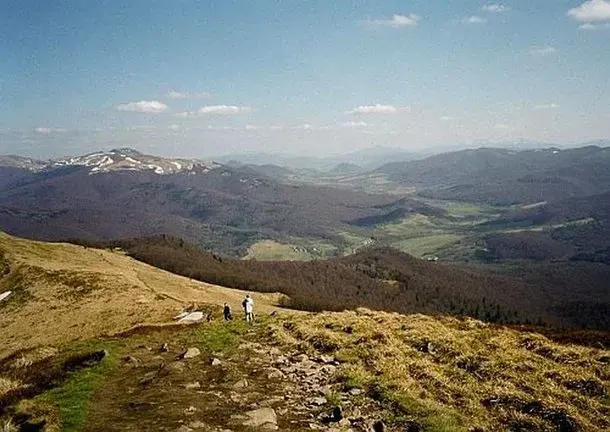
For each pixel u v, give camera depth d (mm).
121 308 72000
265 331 37250
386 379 21891
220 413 18484
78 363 29578
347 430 17000
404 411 18422
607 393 21469
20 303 86688
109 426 17203
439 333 32219
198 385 22391
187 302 78938
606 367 25297
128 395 21328
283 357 28281
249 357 28500
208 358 28625
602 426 18125
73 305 80312
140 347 34531
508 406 19422
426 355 27547
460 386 21766
